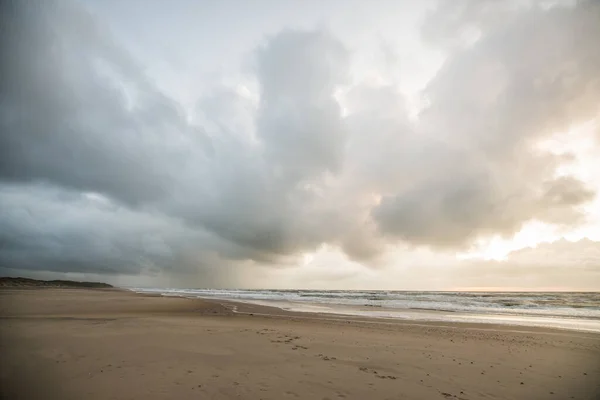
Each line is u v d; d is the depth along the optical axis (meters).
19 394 5.08
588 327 15.98
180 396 5.09
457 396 5.67
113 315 16.89
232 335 10.73
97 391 5.23
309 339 10.55
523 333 13.52
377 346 9.76
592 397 5.82
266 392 5.43
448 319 19.08
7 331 10.46
